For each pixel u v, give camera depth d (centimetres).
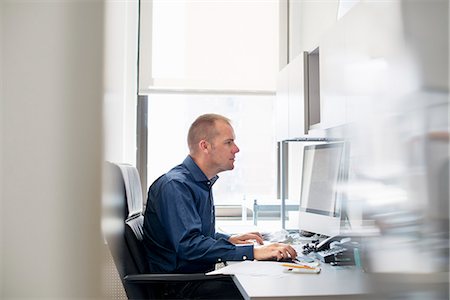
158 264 173
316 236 215
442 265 98
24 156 52
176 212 170
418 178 103
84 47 52
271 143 329
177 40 320
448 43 96
